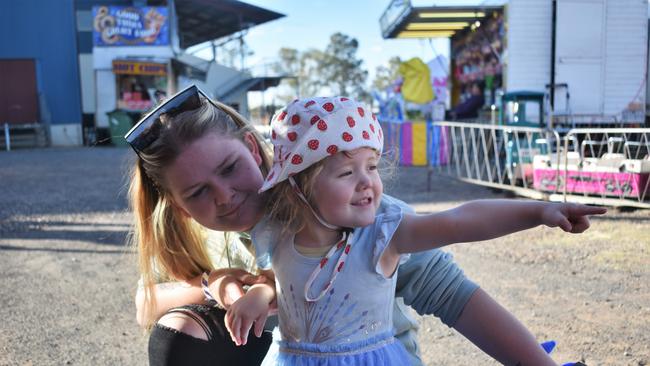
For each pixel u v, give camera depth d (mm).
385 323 1429
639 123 13828
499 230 1267
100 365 3045
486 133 12984
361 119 1322
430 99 14516
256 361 1754
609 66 13742
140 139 1496
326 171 1318
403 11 16188
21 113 25281
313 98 1367
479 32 16844
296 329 1428
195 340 1664
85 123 25938
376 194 1352
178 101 1500
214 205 1487
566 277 4230
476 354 3021
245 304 1452
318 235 1397
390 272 1407
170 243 1730
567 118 13695
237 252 1814
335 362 1374
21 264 5164
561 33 13609
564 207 1203
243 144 1545
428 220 1343
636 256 4695
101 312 3861
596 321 3363
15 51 25109
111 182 11203
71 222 7133
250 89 29531
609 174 6715
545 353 1560
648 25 14930
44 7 25156
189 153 1457
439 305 1569
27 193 9883
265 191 1466
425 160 12945
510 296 3838
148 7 24328
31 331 3535
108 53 24281
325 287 1378
